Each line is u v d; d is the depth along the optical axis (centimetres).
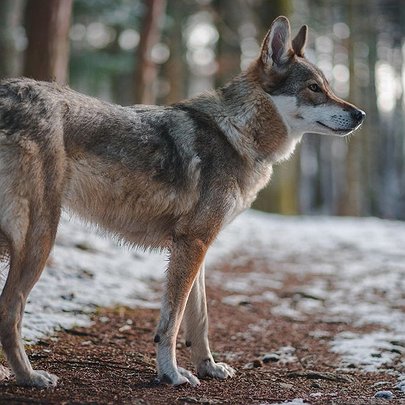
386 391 725
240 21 3072
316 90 818
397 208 4841
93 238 1435
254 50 3384
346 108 819
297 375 812
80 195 684
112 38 3628
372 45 4319
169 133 734
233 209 750
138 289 1217
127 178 701
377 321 1155
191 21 3859
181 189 729
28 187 621
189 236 726
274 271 1597
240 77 815
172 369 707
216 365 778
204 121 763
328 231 2194
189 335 774
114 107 719
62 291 1072
